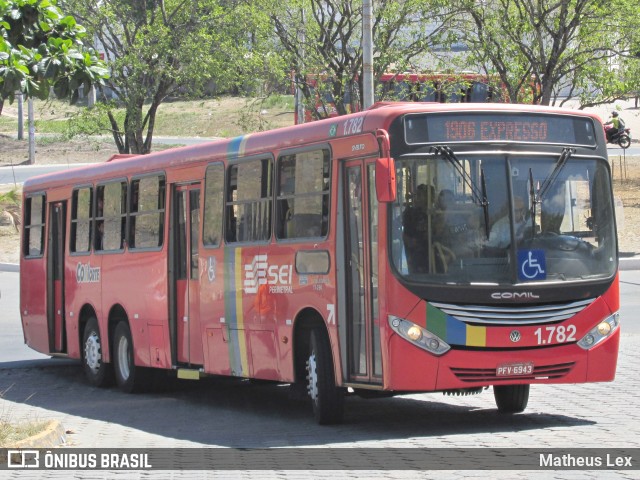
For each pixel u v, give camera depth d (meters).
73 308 22.39
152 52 43.00
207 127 79.62
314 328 14.67
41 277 23.77
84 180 22.12
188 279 18.16
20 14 12.84
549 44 43.91
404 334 13.03
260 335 15.97
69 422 16.02
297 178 15.20
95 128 45.59
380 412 15.81
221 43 43.62
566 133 13.90
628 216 44.59
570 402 15.73
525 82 42.53
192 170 18.14
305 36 44.28
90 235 21.75
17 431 13.34
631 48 41.22
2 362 25.05
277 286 15.48
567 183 13.77
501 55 41.94
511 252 13.30
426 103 13.91
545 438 12.53
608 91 41.47
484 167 13.45
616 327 13.83
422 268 13.12
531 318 13.27
